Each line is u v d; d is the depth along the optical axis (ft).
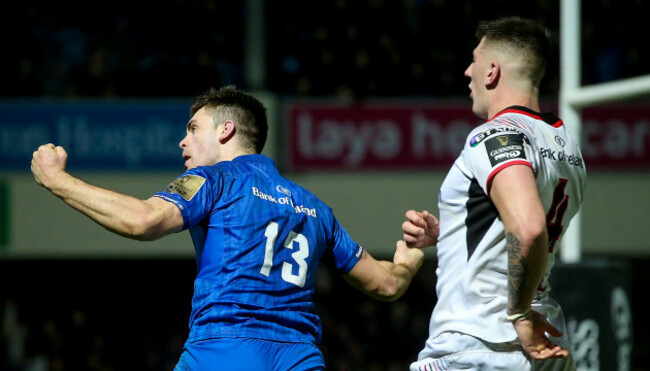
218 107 40.65
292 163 120.16
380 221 120.16
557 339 36.35
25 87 132.46
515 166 32.55
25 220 117.70
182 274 146.61
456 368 34.99
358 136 120.67
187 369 35.99
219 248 36.52
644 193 121.29
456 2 140.15
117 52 136.15
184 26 138.10
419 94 137.08
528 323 33.17
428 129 120.78
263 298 36.52
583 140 120.78
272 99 120.37
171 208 35.42
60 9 137.49
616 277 53.52
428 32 139.33
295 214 38.55
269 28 138.10
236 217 36.76
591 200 121.08
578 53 64.49
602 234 121.29
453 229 35.42
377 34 138.92
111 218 34.55
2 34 134.10
